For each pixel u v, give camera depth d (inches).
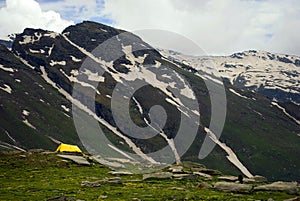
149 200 1870.1
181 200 1894.7
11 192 2108.8
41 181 2546.8
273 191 2272.4
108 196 1984.5
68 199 1763.0
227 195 2100.1
